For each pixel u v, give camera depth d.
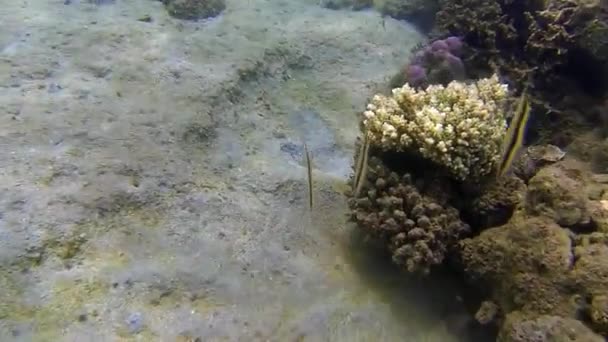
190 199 0.76
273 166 0.90
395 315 0.67
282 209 0.81
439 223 0.69
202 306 0.62
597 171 0.84
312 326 0.63
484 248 0.66
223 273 0.67
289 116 1.07
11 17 1.10
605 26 0.87
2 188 0.66
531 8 1.07
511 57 1.05
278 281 0.68
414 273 0.70
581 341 0.50
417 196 0.71
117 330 0.55
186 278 0.64
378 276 0.73
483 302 0.65
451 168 0.71
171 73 1.02
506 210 0.71
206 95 0.98
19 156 0.73
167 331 0.57
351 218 0.76
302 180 0.87
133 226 0.68
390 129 0.73
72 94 0.89
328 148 1.01
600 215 0.60
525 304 0.58
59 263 0.60
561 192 0.62
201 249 0.69
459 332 0.66
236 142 0.93
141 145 0.82
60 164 0.73
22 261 0.58
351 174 0.85
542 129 0.95
